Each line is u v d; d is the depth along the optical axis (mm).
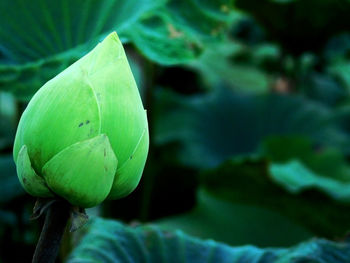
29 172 375
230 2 821
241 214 1207
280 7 1412
